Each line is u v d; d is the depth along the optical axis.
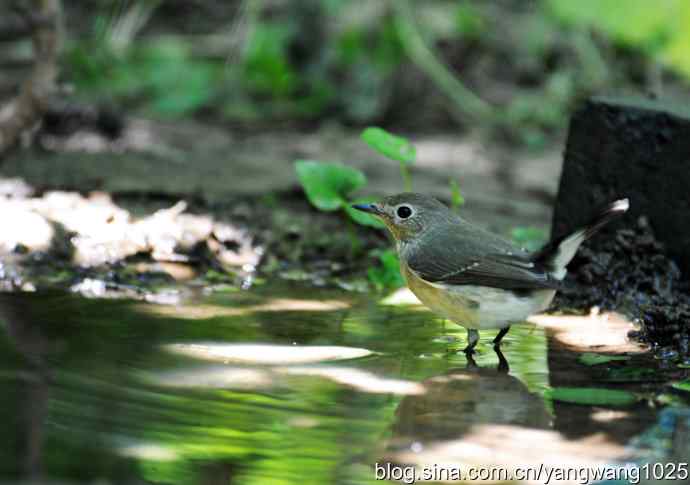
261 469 6.30
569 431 7.19
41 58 14.20
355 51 20.36
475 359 9.07
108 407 7.21
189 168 15.53
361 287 11.72
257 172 15.62
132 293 10.91
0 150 14.34
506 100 20.25
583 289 11.14
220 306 10.53
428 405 7.69
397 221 10.06
